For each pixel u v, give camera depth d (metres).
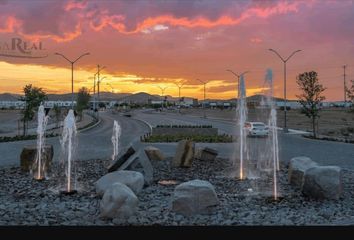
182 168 18.62
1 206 10.96
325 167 12.34
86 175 16.59
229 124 66.69
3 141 31.91
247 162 20.98
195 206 10.10
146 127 60.41
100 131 51.41
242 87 24.48
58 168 18.45
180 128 41.16
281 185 14.62
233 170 18.20
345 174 17.06
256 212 10.41
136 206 9.88
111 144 30.84
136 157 14.80
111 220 9.45
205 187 10.26
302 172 14.16
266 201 11.81
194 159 21.19
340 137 41.94
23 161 17.16
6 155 23.05
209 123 69.88
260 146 30.77
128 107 183.12
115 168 15.19
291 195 12.71
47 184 14.67
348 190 13.57
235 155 24.25
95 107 130.12
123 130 53.44
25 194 12.84
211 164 19.92
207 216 9.93
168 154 23.84
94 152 24.94
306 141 35.91
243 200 11.98
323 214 10.17
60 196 12.58
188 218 9.73
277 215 10.09
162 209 10.65
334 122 72.06
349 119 81.38
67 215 9.95
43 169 16.67
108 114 121.81
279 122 73.06
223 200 11.93
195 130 40.91
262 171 18.09
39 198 12.25
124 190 9.80
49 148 17.08
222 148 28.55
